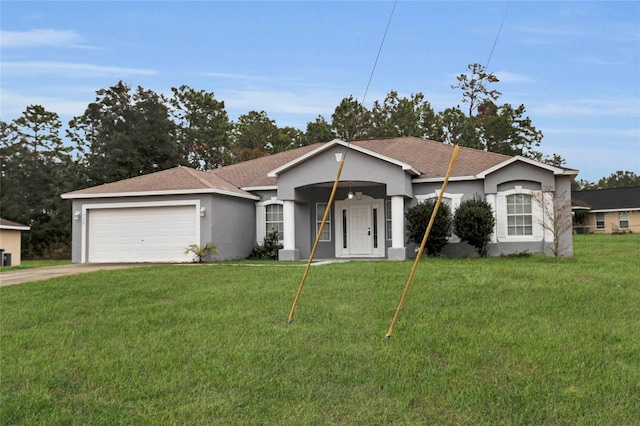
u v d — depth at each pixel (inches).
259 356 281.9
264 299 413.1
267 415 218.5
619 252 896.9
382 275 515.8
